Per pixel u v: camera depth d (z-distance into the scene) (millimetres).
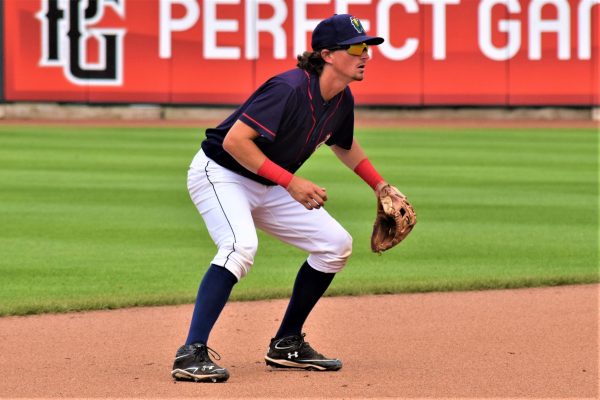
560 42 71375
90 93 71250
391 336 17047
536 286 21609
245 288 21266
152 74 71250
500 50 71438
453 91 71625
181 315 18766
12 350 15984
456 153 51156
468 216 31750
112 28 70875
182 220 30578
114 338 16859
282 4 70438
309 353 14695
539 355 15570
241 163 13562
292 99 13461
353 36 13523
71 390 13492
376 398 13133
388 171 43406
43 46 70812
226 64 71125
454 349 16047
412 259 24922
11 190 36844
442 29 71250
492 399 13094
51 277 22438
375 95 71688
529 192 37438
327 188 37938
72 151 50531
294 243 14609
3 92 70938
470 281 21703
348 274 22984
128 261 24406
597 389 13570
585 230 29250
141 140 56406
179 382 13898
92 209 32562
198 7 70812
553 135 61469
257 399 13031
